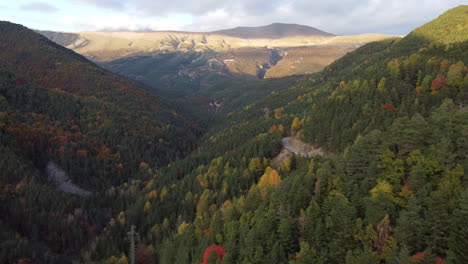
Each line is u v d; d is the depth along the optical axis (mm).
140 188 153000
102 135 187375
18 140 148375
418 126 61531
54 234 107750
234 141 167875
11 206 110812
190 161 154875
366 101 111312
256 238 58719
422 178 52000
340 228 51125
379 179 57312
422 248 44406
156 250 89125
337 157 72062
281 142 122938
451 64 110312
